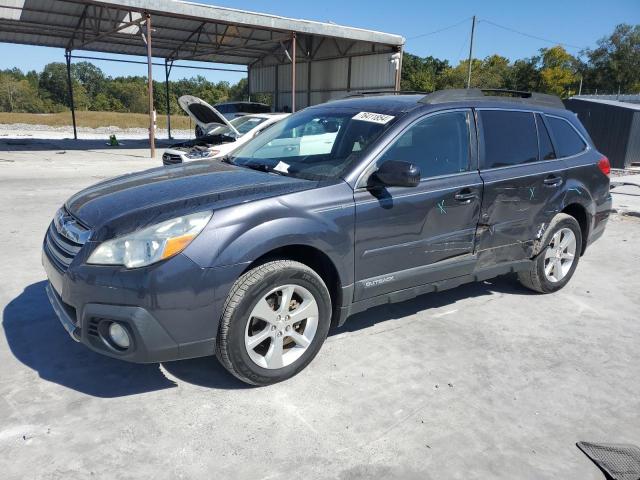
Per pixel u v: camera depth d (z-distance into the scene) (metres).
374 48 22.58
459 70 67.06
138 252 2.72
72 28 21.20
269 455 2.58
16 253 5.59
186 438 2.68
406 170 3.21
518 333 4.11
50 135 28.62
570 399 3.20
